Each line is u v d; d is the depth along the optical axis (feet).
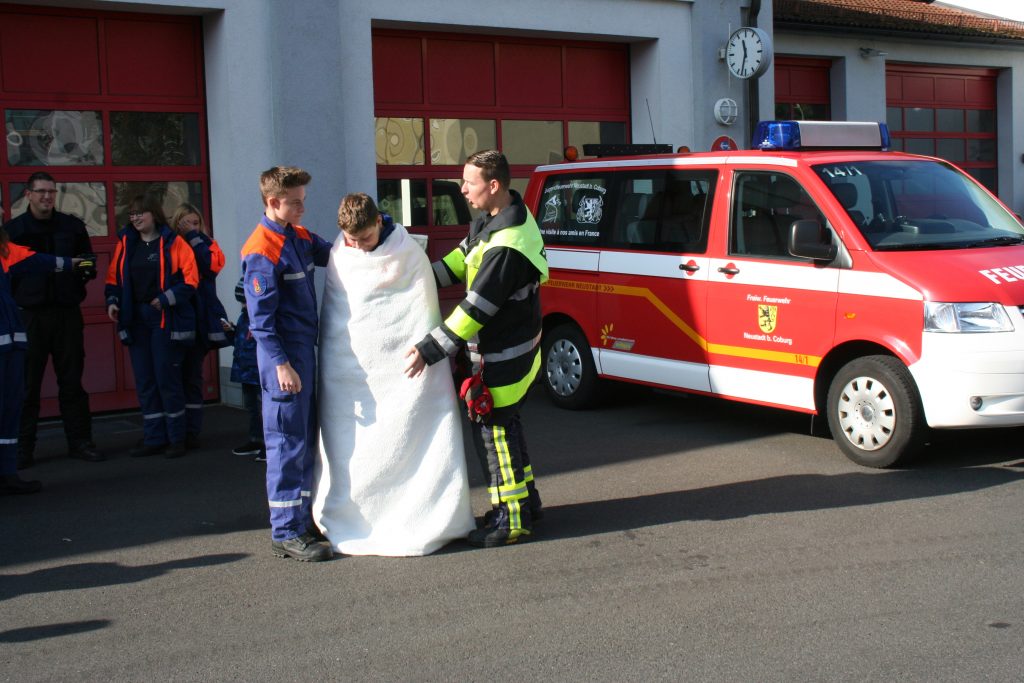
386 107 34.71
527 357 17.97
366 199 17.46
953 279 20.98
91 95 29.50
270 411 17.52
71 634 14.87
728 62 40.32
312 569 17.28
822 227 22.75
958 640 13.65
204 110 31.32
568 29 36.91
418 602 15.67
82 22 29.27
